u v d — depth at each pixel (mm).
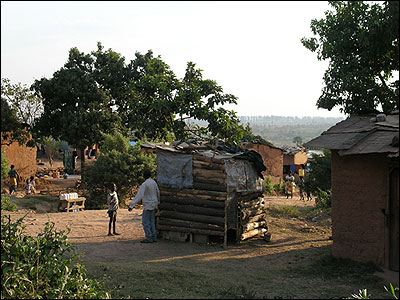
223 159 11367
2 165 26297
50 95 32656
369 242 8688
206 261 9680
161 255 10258
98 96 32469
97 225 14047
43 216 15984
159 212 12023
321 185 20250
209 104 17828
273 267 9180
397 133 8555
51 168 41344
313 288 7520
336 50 11742
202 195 11484
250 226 12125
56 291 6324
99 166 23375
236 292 7121
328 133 9609
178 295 6793
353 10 11477
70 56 33656
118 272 7949
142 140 27359
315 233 13070
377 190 8594
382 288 7441
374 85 11375
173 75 18297
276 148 41188
